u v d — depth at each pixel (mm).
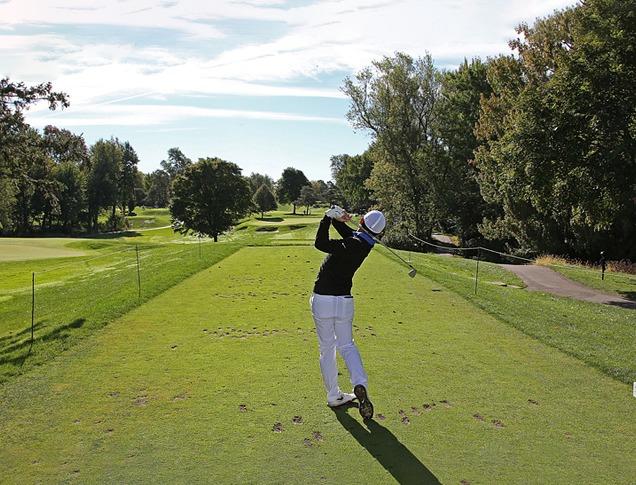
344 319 5191
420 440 4508
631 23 18703
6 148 20734
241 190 64250
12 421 4816
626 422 4938
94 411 5035
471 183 43969
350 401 5301
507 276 19359
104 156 87625
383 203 45312
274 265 14914
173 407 5129
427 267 15719
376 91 42969
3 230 74688
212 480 3840
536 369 6395
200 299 10219
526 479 3904
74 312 9164
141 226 95125
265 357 6672
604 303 14930
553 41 29125
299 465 4062
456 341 7551
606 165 18844
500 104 33062
